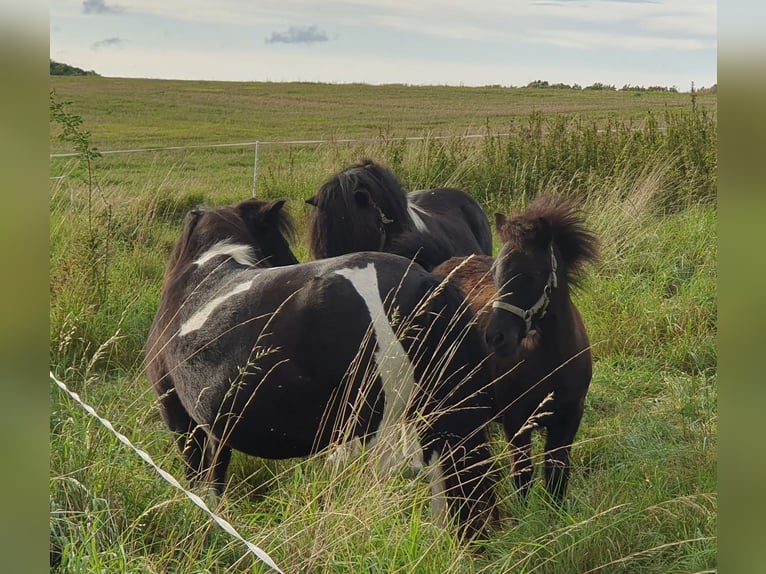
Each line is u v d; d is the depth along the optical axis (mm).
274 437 3533
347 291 3283
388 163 11688
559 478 3926
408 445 3285
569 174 10922
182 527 3189
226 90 49719
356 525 3021
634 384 5723
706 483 3949
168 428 4117
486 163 11578
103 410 4324
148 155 20062
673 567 3350
